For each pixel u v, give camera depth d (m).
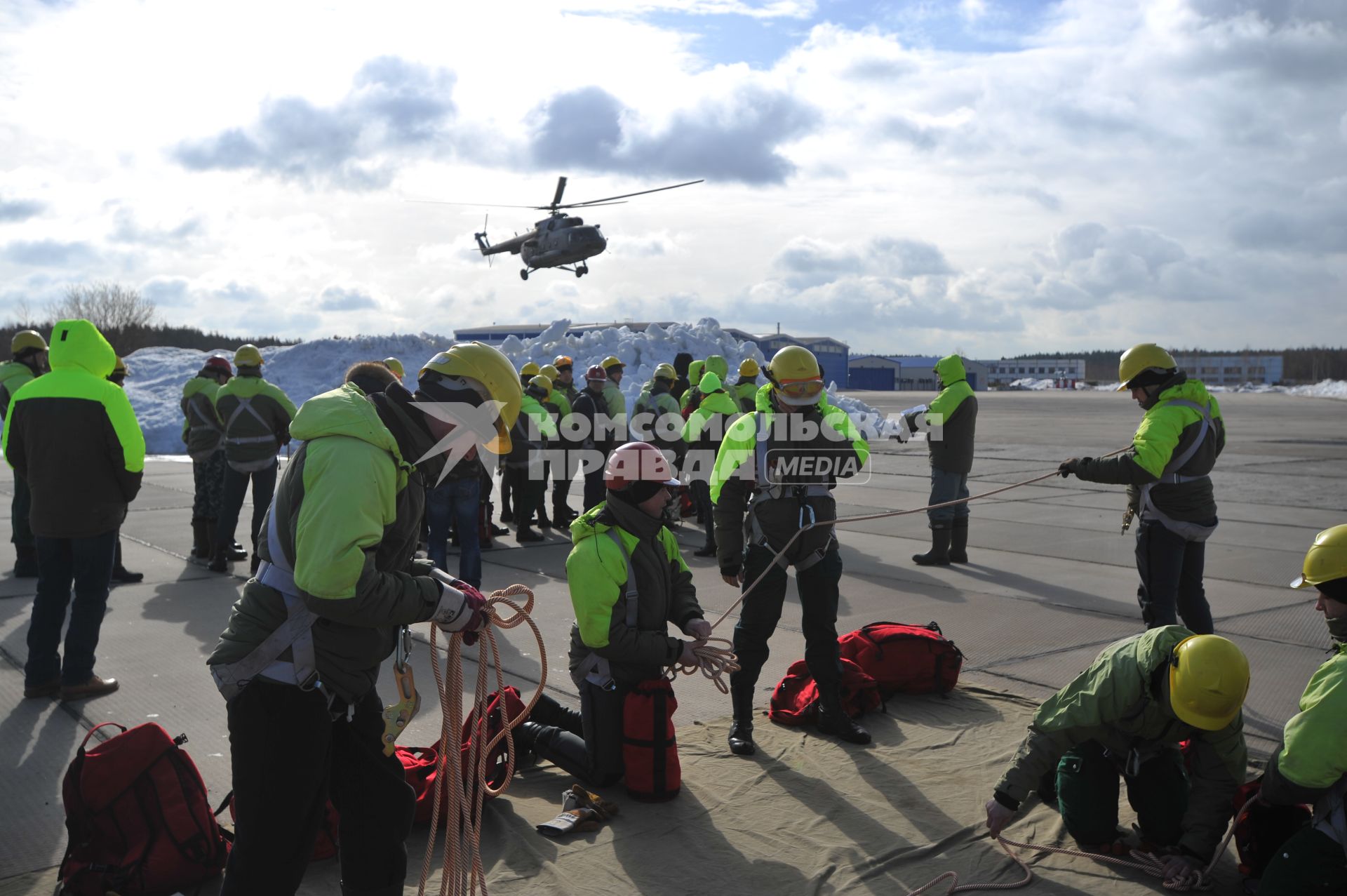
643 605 4.05
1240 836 3.33
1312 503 12.91
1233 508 12.51
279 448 8.84
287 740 2.46
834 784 4.20
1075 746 3.55
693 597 4.22
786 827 3.81
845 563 9.23
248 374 8.70
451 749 2.88
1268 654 5.98
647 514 4.02
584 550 3.99
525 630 6.85
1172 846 3.52
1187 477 5.41
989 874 3.46
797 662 5.22
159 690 5.44
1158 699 3.26
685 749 4.60
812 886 3.36
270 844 2.48
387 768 2.70
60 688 5.35
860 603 7.52
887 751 4.55
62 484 5.14
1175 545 5.45
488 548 10.32
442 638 6.66
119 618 7.06
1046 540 10.44
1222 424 5.54
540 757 4.45
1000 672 5.74
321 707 2.50
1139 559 5.59
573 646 4.23
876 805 3.99
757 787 4.18
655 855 3.57
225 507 8.72
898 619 7.02
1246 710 5.01
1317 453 20.78
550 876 3.41
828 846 3.64
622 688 4.08
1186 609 5.61
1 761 4.42
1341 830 2.80
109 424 5.17
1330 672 2.87
